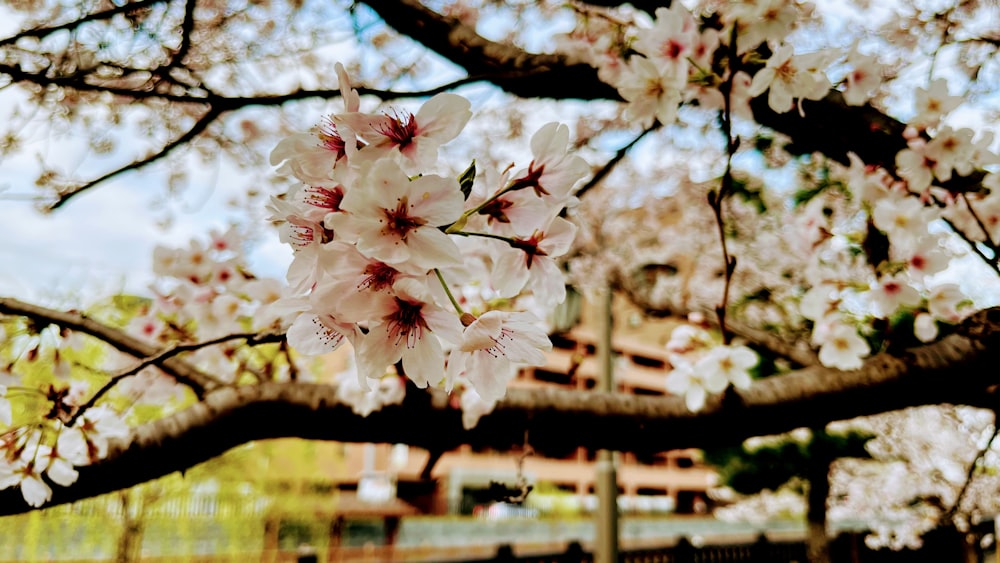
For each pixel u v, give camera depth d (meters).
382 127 0.21
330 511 2.93
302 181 0.21
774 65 0.33
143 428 0.36
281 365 0.54
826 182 0.68
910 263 0.39
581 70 0.44
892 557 2.02
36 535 1.89
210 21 0.65
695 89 0.37
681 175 1.23
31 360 0.39
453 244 0.19
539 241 0.23
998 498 1.33
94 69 0.46
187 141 0.48
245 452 2.38
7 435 0.34
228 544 2.39
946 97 0.37
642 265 1.15
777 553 2.21
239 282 0.50
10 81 0.43
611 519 1.24
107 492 0.36
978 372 0.37
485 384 0.23
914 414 1.35
